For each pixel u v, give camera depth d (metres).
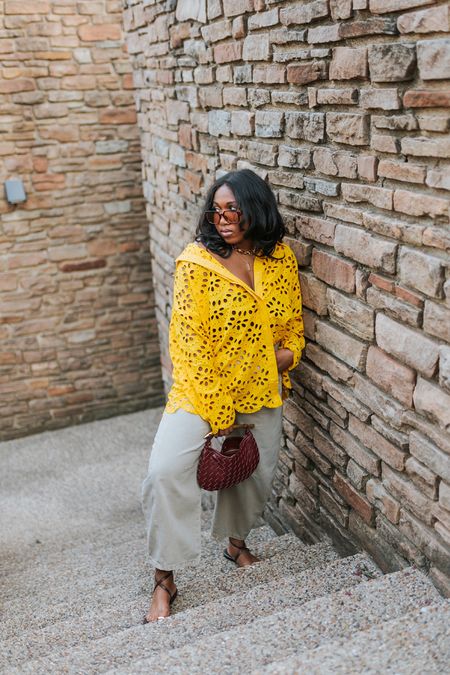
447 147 1.79
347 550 2.85
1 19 5.54
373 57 1.99
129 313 6.66
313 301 2.71
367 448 2.54
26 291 6.27
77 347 6.59
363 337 2.38
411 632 1.78
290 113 2.58
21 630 2.79
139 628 2.27
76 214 6.22
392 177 2.04
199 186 3.87
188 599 2.65
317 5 2.21
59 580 3.61
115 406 6.92
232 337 2.41
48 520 5.02
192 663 1.89
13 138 5.85
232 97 3.09
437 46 1.73
